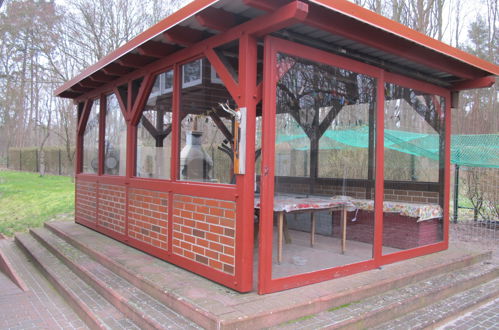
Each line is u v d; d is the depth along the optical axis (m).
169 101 4.51
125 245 5.39
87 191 6.84
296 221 3.78
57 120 24.14
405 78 4.68
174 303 3.25
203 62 3.93
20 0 17.50
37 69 21.45
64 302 4.29
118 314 3.50
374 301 3.53
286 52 3.41
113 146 5.96
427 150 5.20
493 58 14.94
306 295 3.31
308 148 4.28
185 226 4.09
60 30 16.22
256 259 4.07
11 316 3.96
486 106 14.55
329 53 3.74
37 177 19.28
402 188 4.97
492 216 8.31
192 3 3.17
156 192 4.64
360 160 4.44
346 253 4.15
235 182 3.45
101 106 6.37
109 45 15.86
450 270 4.64
